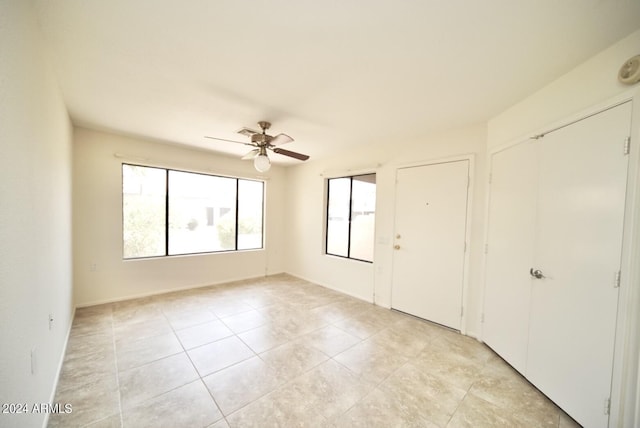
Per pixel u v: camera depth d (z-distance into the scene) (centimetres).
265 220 520
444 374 211
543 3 119
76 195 317
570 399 164
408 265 336
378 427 156
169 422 154
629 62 135
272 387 188
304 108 244
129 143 352
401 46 152
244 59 168
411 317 328
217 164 442
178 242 415
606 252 146
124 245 363
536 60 164
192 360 220
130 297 363
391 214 357
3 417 93
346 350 243
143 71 184
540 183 196
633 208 133
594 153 154
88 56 166
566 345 169
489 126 267
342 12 126
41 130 147
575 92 170
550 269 184
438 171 308
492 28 135
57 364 192
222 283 459
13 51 104
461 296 287
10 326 100
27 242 122
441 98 220
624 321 136
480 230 275
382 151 369
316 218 479
